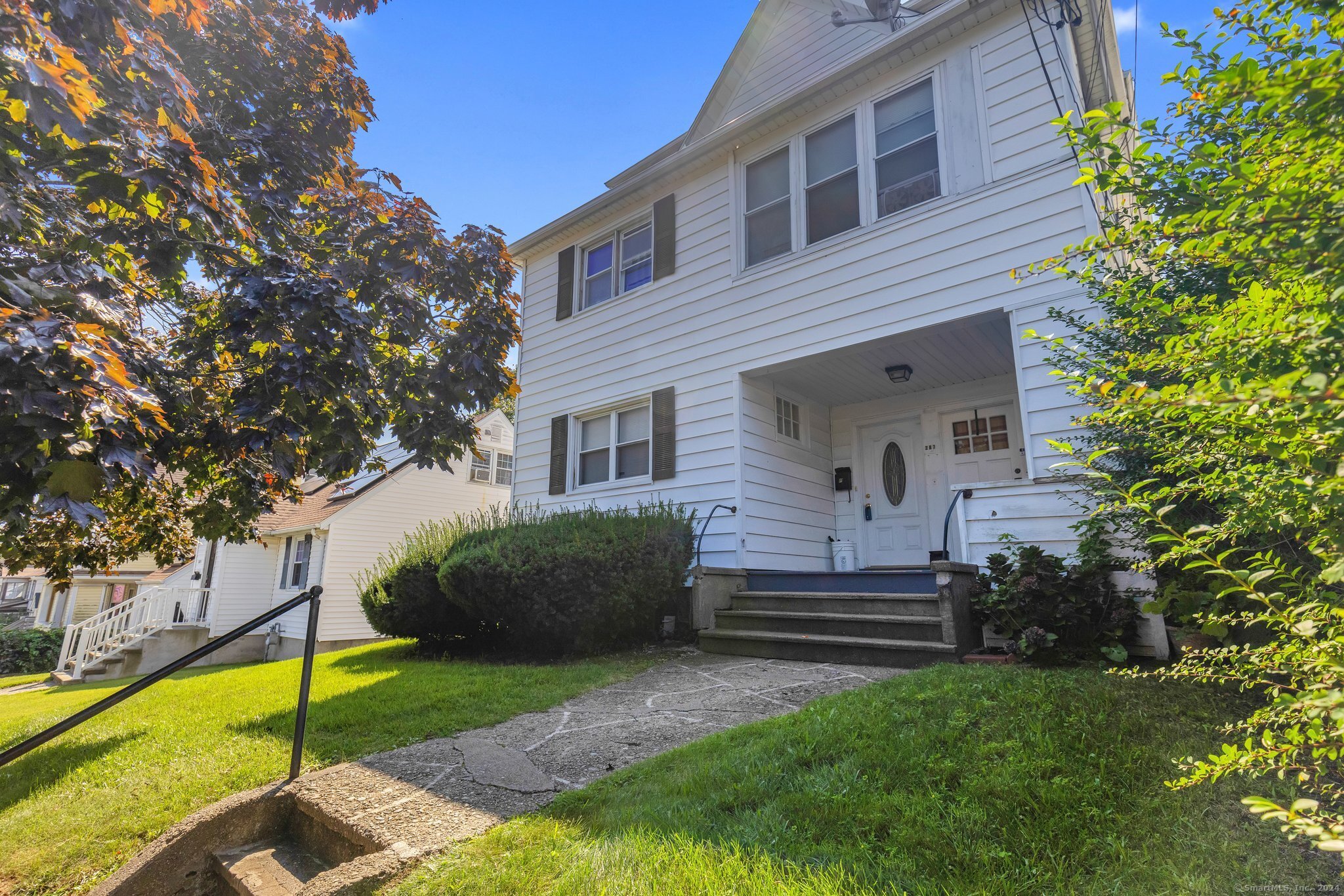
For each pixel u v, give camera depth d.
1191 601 2.56
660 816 2.60
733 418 7.62
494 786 3.20
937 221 6.39
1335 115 1.19
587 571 6.09
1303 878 1.82
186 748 4.25
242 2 4.71
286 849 3.16
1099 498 4.16
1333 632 1.35
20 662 18.34
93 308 3.11
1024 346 5.68
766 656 5.86
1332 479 1.16
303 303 3.59
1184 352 1.51
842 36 7.95
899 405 8.66
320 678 6.21
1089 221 5.54
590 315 9.49
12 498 2.64
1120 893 1.86
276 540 17.64
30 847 3.19
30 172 2.96
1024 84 6.06
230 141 4.22
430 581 7.36
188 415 3.96
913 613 5.45
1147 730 2.82
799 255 7.36
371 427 4.53
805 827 2.40
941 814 2.37
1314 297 1.22
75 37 2.91
